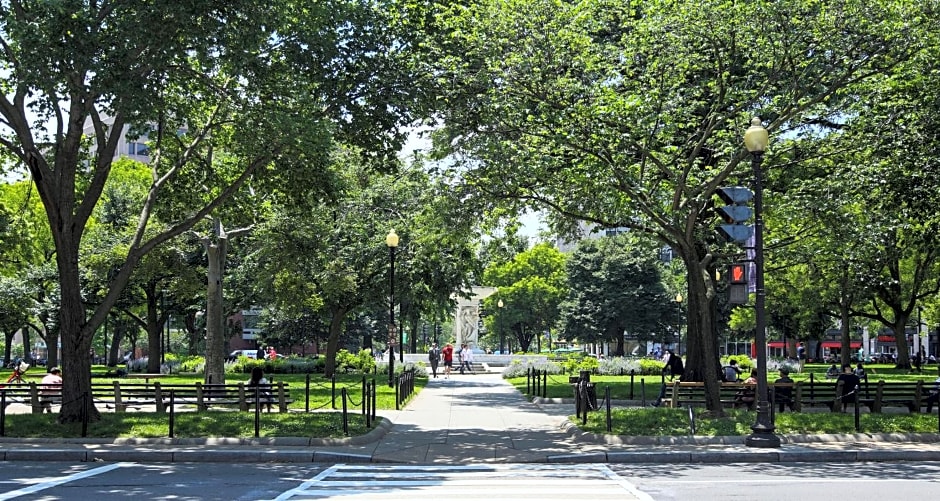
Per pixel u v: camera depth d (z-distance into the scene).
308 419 19.73
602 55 21.88
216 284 28.89
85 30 15.84
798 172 24.73
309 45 18.95
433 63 20.33
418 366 50.28
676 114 21.02
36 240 51.38
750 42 20.56
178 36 17.09
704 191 20.86
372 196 41.16
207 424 18.84
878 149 22.44
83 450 16.39
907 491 12.44
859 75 20.89
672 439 18.03
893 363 82.75
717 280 27.14
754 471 14.88
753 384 22.88
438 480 13.70
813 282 45.06
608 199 21.92
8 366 73.81
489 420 23.28
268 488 12.68
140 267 44.12
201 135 21.70
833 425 19.41
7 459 16.19
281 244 37.16
